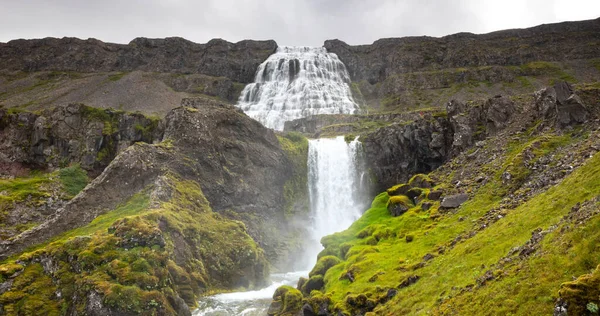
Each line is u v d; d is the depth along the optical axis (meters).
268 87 155.50
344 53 182.25
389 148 83.62
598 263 16.69
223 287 50.03
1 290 37.34
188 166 62.81
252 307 42.69
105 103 135.00
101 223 49.81
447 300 22.64
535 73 151.88
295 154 84.94
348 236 48.44
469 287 22.34
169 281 39.88
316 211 85.12
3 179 76.44
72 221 50.91
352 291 31.34
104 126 85.81
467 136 60.84
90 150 82.88
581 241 18.14
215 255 51.47
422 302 24.86
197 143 66.19
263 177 74.44
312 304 32.62
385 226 44.88
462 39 179.88
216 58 177.00
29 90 152.50
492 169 43.53
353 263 37.66
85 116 87.50
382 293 29.45
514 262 21.41
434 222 39.59
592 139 35.75
